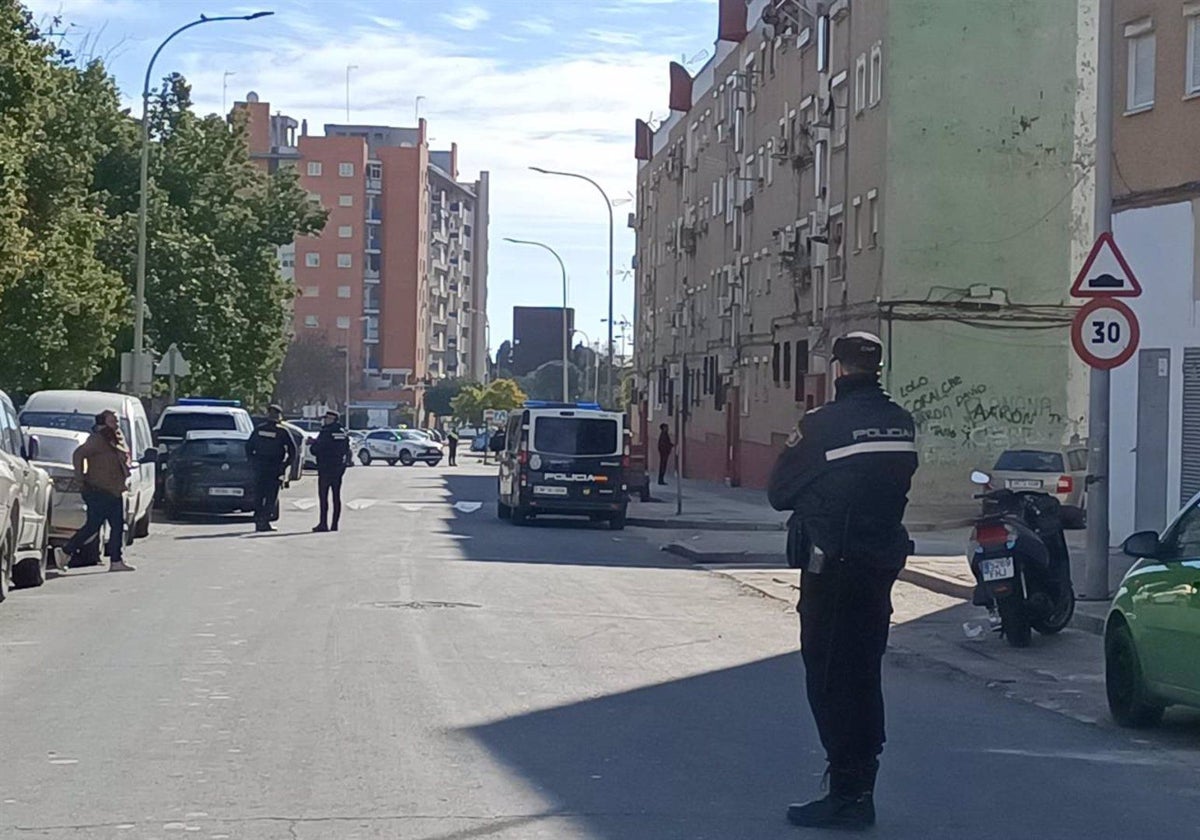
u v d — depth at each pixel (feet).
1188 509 34.68
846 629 24.16
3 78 88.48
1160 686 33.24
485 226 535.19
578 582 66.08
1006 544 48.70
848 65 131.13
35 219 105.60
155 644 44.01
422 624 49.26
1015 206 120.26
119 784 26.61
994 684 42.06
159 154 163.22
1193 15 73.56
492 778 27.35
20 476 55.16
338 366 386.11
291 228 175.32
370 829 23.57
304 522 101.24
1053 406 120.37
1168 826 25.49
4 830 23.40
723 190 195.42
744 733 32.45
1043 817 25.84
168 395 155.94
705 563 81.35
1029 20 119.85
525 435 103.81
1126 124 78.28
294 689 36.50
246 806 25.04
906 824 24.99
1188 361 73.46
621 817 24.68
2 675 38.45
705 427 207.82
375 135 476.54
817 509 23.95
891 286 119.75
